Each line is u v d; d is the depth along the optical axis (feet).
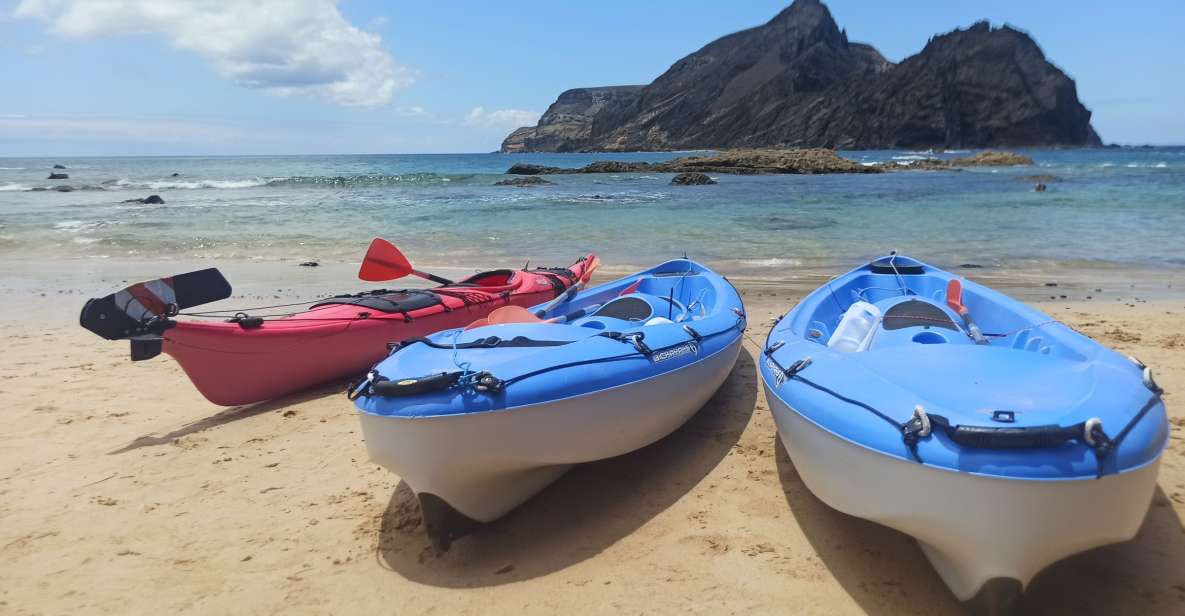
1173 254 38.45
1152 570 10.28
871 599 9.93
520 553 11.67
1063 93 470.39
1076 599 9.75
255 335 18.34
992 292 17.87
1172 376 18.17
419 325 21.42
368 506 13.33
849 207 66.95
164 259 43.73
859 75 549.54
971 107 474.08
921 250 40.88
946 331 13.89
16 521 13.00
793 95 599.98
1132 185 92.79
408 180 132.77
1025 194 79.25
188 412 18.70
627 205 72.33
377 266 22.56
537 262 39.75
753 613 9.70
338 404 19.03
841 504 10.48
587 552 11.52
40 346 25.00
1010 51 470.80
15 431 17.34
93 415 18.44
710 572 10.70
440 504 11.23
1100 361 11.16
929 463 8.66
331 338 19.69
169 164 344.69
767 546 11.33
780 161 148.87
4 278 37.78
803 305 17.70
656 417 13.73
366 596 10.57
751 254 40.75
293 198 90.48
